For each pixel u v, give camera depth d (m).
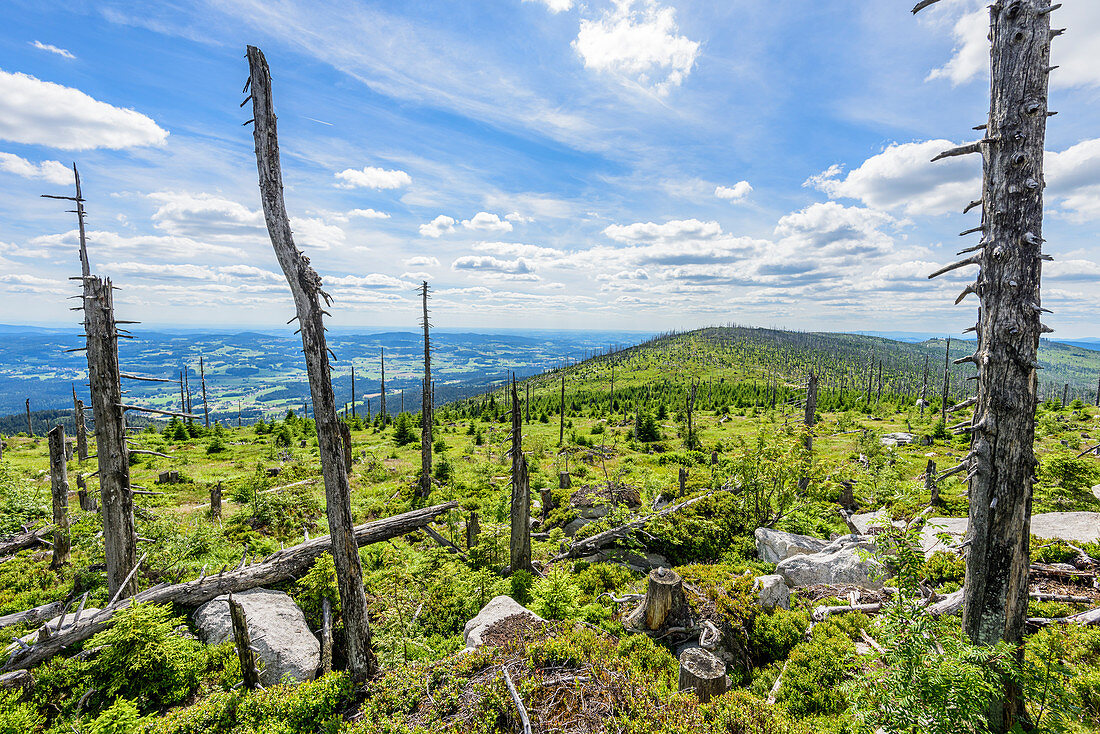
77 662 8.67
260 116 7.93
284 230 8.16
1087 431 40.12
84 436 29.30
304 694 7.98
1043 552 12.45
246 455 39.34
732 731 6.55
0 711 7.48
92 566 13.41
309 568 12.75
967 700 5.33
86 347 11.02
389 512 21.67
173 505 22.75
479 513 21.02
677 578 10.60
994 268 6.36
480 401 109.94
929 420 59.06
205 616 10.47
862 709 6.25
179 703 8.33
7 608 11.73
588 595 12.91
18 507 18.12
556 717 6.82
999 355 6.37
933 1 6.18
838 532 17.83
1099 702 6.84
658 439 48.91
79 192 10.98
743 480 18.50
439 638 10.61
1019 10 5.97
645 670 8.90
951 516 18.17
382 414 63.34
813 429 20.22
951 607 10.05
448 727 6.91
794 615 10.74
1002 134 6.17
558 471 32.09
